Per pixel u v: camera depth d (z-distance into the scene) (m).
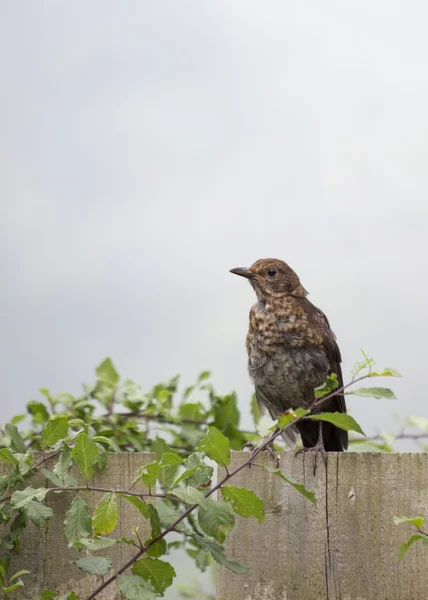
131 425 10.88
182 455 10.98
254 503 6.84
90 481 7.80
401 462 7.39
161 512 7.59
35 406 10.72
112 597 7.67
